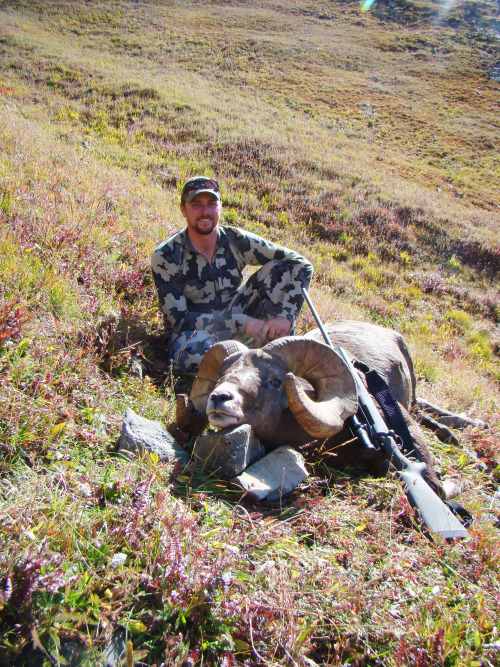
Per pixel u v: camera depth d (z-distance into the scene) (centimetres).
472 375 912
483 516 385
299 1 5788
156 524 270
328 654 237
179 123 2228
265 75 3719
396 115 3509
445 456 481
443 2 5984
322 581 265
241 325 494
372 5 5788
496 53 4797
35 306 448
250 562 269
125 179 1184
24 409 322
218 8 5256
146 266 611
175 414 389
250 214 1533
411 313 1227
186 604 231
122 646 217
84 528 259
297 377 391
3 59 2803
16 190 647
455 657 240
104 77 2750
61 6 4516
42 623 209
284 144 2247
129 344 476
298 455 356
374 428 389
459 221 1986
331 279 1229
